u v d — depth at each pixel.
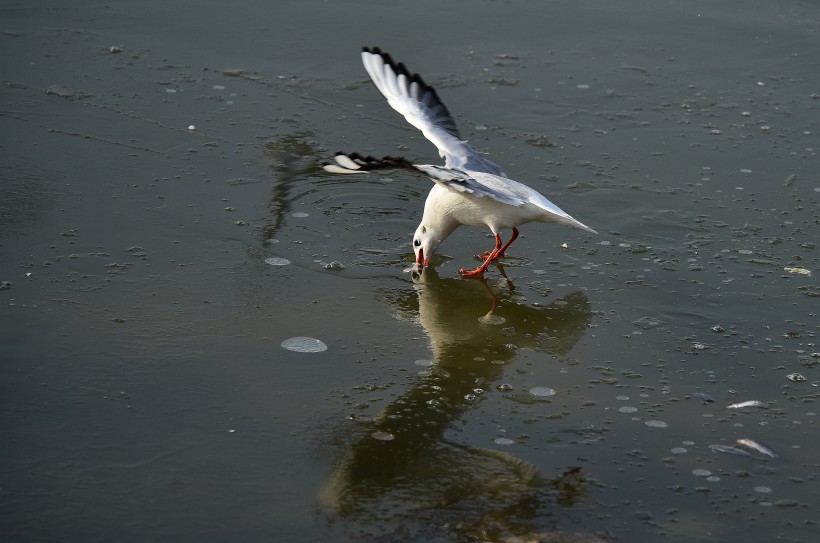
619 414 8.66
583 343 9.79
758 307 10.46
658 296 10.66
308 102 14.95
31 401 8.34
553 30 17.86
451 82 15.71
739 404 8.84
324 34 17.20
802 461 8.07
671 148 14.05
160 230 11.38
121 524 7.06
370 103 15.11
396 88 12.05
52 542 6.84
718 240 11.78
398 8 18.42
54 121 13.77
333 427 8.30
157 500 7.32
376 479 7.68
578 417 8.59
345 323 9.96
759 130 14.68
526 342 9.79
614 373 9.30
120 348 9.20
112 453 7.80
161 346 9.29
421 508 7.37
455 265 11.37
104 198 11.96
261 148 13.53
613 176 13.20
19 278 10.21
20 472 7.50
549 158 13.60
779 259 11.41
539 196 10.26
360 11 18.20
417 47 16.89
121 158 12.95
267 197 12.34
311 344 9.54
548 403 8.80
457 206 10.82
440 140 11.26
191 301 10.10
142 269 10.59
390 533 7.09
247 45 16.67
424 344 9.68
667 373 9.31
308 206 12.23
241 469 7.72
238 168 12.97
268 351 9.36
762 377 9.27
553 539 7.07
